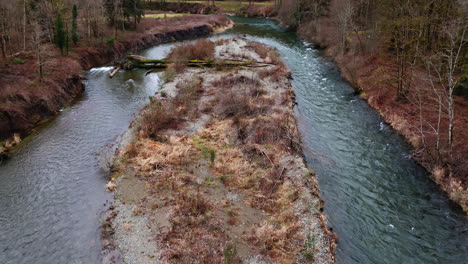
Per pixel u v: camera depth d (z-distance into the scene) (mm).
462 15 27297
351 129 28719
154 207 18312
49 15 43906
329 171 22672
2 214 18062
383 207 19250
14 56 36406
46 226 17266
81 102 33500
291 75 42469
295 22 72000
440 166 21266
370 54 42969
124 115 30656
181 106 30812
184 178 20594
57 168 22297
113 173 21578
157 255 15203
